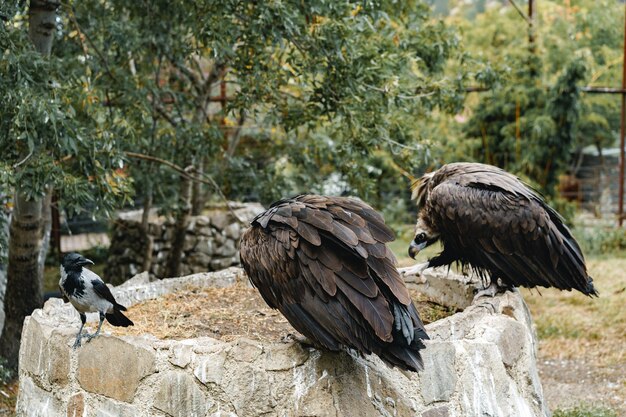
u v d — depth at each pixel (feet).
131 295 17.87
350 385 12.71
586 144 65.05
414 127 28.78
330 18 22.16
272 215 13.01
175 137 27.81
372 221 12.85
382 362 13.07
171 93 27.78
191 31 25.03
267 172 33.37
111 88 25.99
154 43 26.30
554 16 51.62
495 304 15.58
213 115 35.35
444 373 12.93
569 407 22.61
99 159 20.74
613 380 24.98
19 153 20.44
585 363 26.61
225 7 21.89
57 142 18.49
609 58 56.65
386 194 53.72
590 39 56.90
